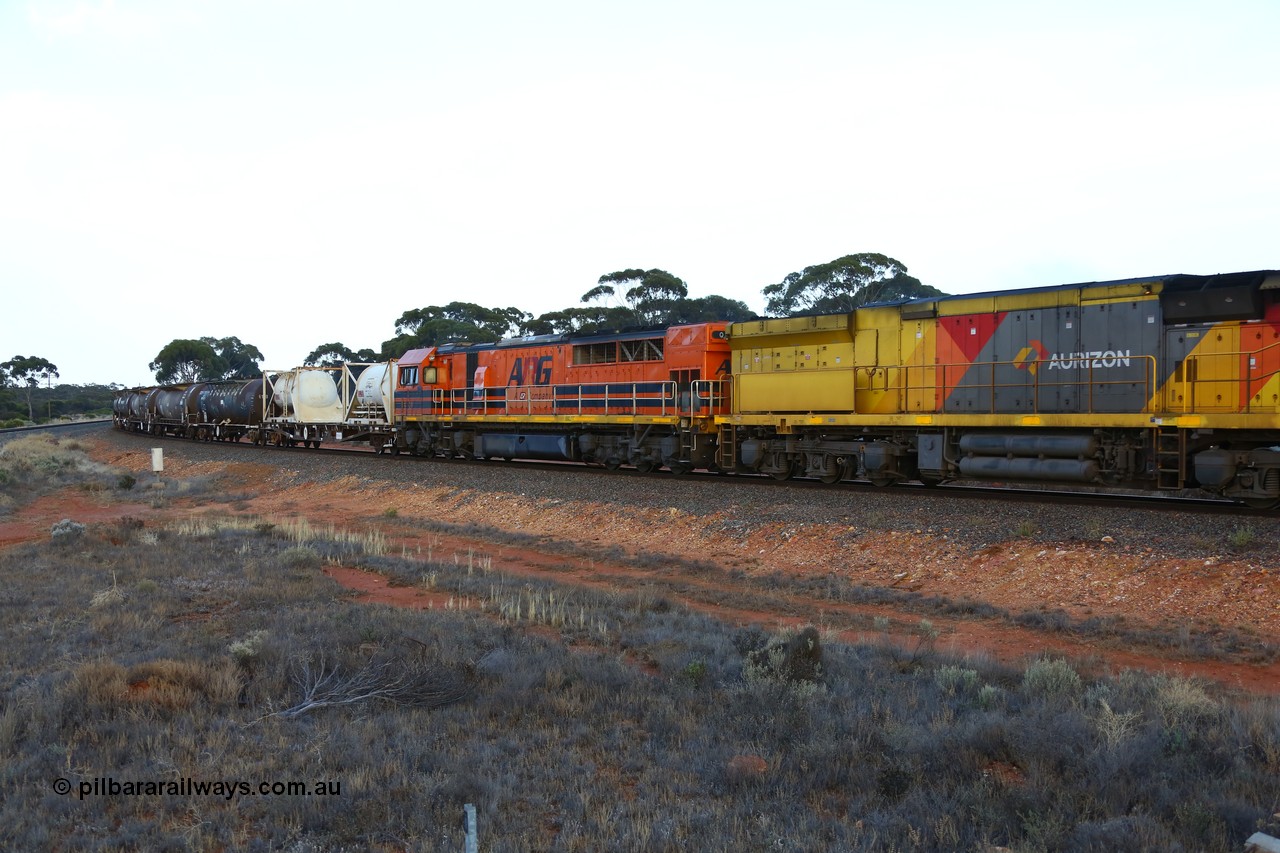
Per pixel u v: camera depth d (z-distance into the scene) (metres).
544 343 31.78
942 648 12.59
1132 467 17.28
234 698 9.55
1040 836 6.46
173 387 65.06
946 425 19.78
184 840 6.41
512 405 32.81
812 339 23.38
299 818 6.87
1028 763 7.97
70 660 10.90
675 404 26.05
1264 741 8.30
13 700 9.25
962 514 17.97
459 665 10.53
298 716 9.12
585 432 30.09
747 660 10.79
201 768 7.71
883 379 21.64
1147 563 14.73
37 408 136.88
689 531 21.33
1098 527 16.00
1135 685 10.37
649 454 27.70
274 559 18.84
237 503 33.22
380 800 7.15
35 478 38.69
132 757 8.01
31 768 7.66
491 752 8.27
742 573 18.23
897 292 71.19
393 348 96.88
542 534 23.58
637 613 14.54
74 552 19.69
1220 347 16.38
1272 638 12.21
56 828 6.66
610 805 7.21
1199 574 14.05
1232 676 11.31
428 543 23.23
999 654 12.64
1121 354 17.62
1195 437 16.31
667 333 26.70
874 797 7.40
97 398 162.50
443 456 37.44
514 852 6.27
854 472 22.64
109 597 14.25
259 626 12.91
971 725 8.70
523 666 10.91
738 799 7.36
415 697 9.69
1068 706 9.57
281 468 39.31
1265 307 15.94
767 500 21.38
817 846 6.36
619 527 22.77
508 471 29.59
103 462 55.03
